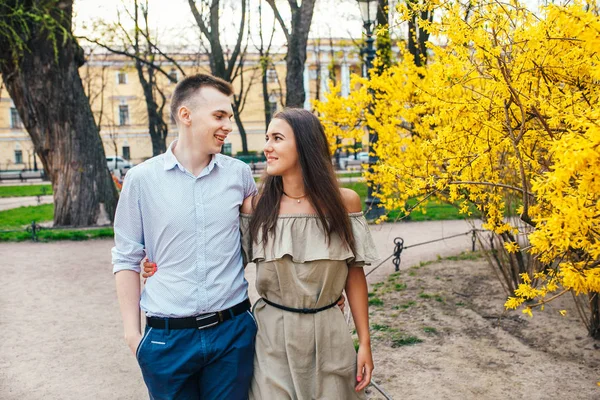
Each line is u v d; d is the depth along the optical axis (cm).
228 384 211
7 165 4172
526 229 442
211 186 217
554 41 265
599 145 178
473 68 301
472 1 281
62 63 1135
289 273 212
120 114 4262
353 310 230
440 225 1068
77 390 385
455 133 323
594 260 258
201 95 214
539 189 198
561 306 506
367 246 223
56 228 1157
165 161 216
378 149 537
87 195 1192
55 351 461
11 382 401
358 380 221
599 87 271
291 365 211
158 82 3759
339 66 2709
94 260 855
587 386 350
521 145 305
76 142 1178
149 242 217
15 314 570
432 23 304
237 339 214
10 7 984
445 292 578
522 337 439
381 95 542
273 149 214
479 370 381
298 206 217
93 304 604
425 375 377
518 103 264
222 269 213
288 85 1239
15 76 1121
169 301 209
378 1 934
